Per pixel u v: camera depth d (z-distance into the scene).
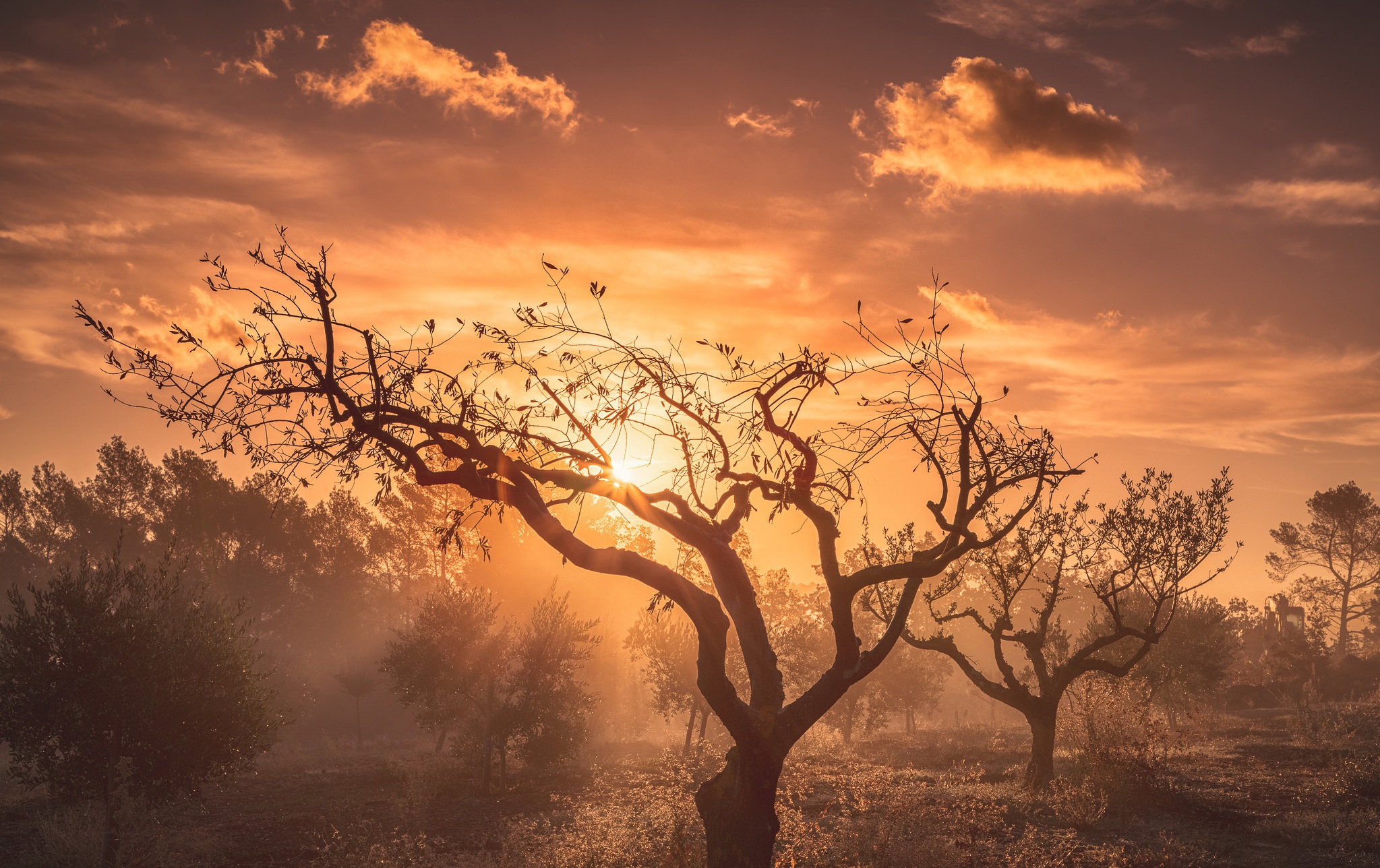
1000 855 12.80
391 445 7.40
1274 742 26.67
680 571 9.60
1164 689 32.59
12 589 14.53
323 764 29.75
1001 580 20.34
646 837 12.28
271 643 57.00
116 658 14.21
